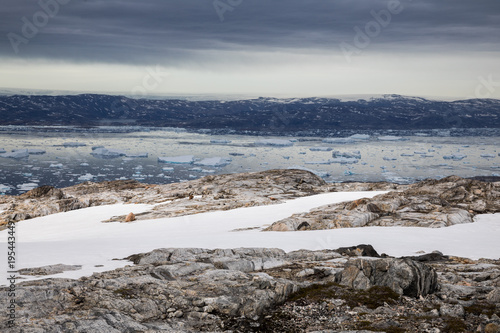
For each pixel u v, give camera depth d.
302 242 22.50
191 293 12.47
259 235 25.06
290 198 47.72
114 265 16.81
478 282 14.23
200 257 17.73
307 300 12.44
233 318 11.28
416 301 12.27
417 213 30.72
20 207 49.47
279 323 11.14
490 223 28.66
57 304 11.30
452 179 39.38
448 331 10.09
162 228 33.69
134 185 63.28
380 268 13.38
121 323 10.35
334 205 36.09
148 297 12.12
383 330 10.27
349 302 12.17
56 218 44.19
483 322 10.45
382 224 29.05
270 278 13.51
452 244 22.36
